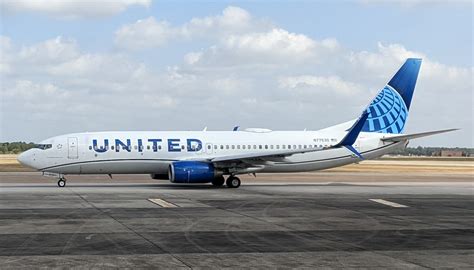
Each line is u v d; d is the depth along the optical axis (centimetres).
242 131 4334
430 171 7862
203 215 2333
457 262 1413
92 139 4016
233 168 4006
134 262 1391
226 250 1558
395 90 4550
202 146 4153
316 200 3017
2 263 1371
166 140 4106
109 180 5000
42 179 5084
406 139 4412
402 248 1605
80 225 2020
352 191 3719
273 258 1452
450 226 2058
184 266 1349
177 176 3784
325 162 4359
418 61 4581
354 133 3859
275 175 6303
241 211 2483
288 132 4394
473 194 3506
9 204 2719
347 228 1994
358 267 1352
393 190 3856
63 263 1374
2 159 11462
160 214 2355
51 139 3991
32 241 1683
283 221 2166
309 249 1580
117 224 2052
